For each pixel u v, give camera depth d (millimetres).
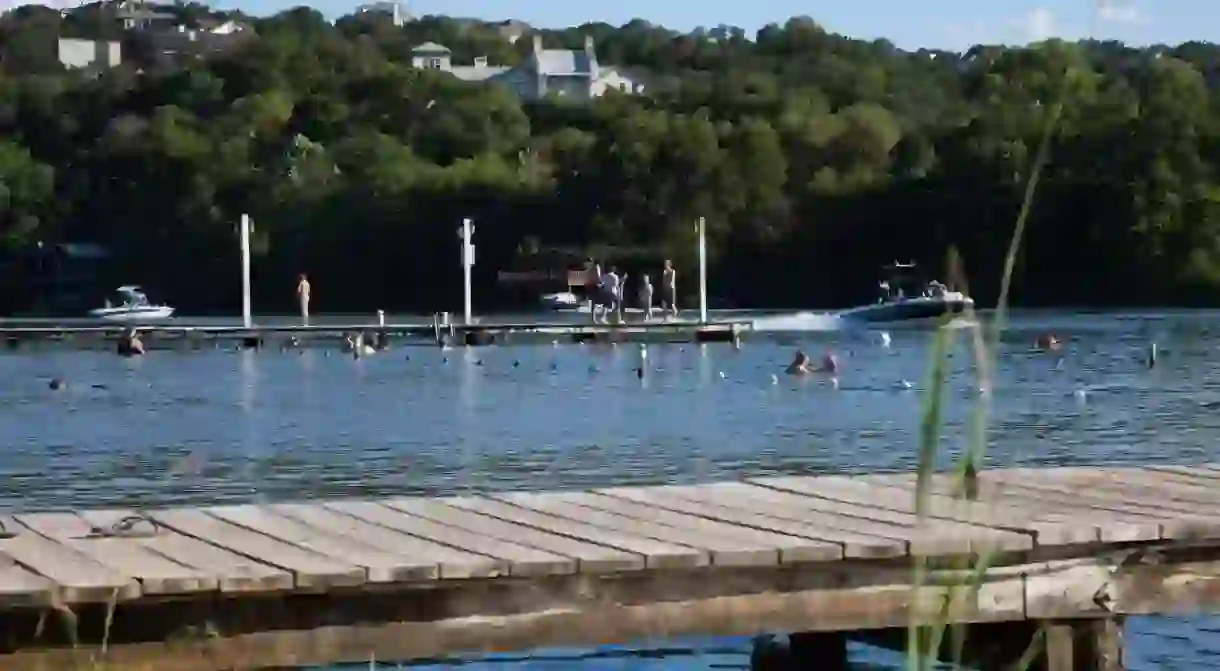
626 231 95188
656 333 57438
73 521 8758
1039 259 75438
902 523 8508
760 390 37094
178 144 97438
